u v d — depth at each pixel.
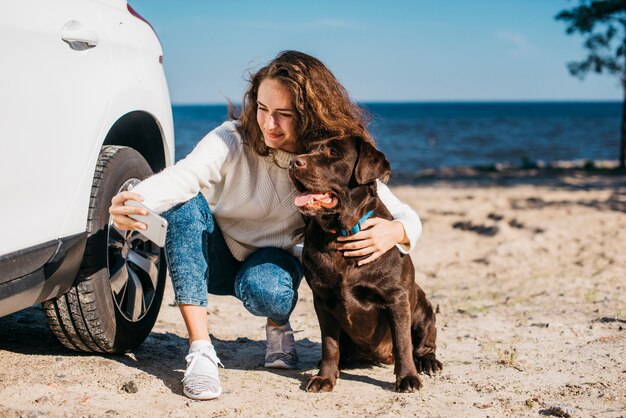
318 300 3.35
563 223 9.43
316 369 3.71
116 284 3.36
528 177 18.47
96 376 3.17
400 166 27.86
